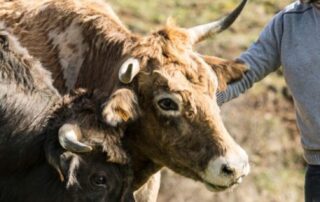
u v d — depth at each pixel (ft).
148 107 39.91
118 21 43.32
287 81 39.88
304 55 39.11
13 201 39.24
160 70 39.78
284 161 70.95
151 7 78.95
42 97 39.78
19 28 43.01
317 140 39.19
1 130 39.14
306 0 39.04
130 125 40.29
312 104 38.99
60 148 38.22
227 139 39.24
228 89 41.50
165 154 40.29
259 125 71.77
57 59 42.68
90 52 42.24
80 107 38.99
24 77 40.11
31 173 39.04
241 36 76.43
